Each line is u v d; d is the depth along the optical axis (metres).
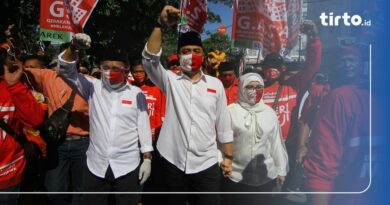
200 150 3.26
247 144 3.59
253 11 4.13
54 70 4.34
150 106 4.39
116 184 3.36
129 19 9.53
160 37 3.17
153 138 4.26
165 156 3.32
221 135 3.41
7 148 3.31
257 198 3.64
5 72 3.45
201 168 3.27
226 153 3.42
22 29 7.61
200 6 4.03
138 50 10.16
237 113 3.63
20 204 4.21
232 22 4.17
